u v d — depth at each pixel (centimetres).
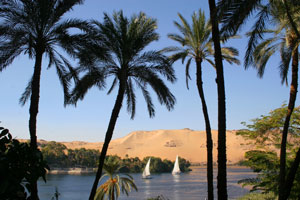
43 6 1367
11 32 1332
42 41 1416
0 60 1418
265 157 1495
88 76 1652
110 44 1638
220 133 1029
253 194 2614
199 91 1775
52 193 6925
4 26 1345
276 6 1288
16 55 1489
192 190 8575
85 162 15888
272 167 1466
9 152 474
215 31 1098
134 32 1666
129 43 1631
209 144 1623
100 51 1509
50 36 1454
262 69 1683
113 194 2255
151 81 1736
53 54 1579
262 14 1150
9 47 1418
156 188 9288
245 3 926
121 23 1653
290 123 1538
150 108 1964
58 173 14700
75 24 1472
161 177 15875
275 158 1490
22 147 491
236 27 973
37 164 499
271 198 1930
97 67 1622
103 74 1688
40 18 1386
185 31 1917
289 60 1412
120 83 1675
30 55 1442
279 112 1608
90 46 1463
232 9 938
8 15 1343
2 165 445
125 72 1677
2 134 504
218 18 913
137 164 19512
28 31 1411
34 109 1352
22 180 500
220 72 1071
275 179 1445
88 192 7531
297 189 1359
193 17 1898
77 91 1681
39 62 1412
